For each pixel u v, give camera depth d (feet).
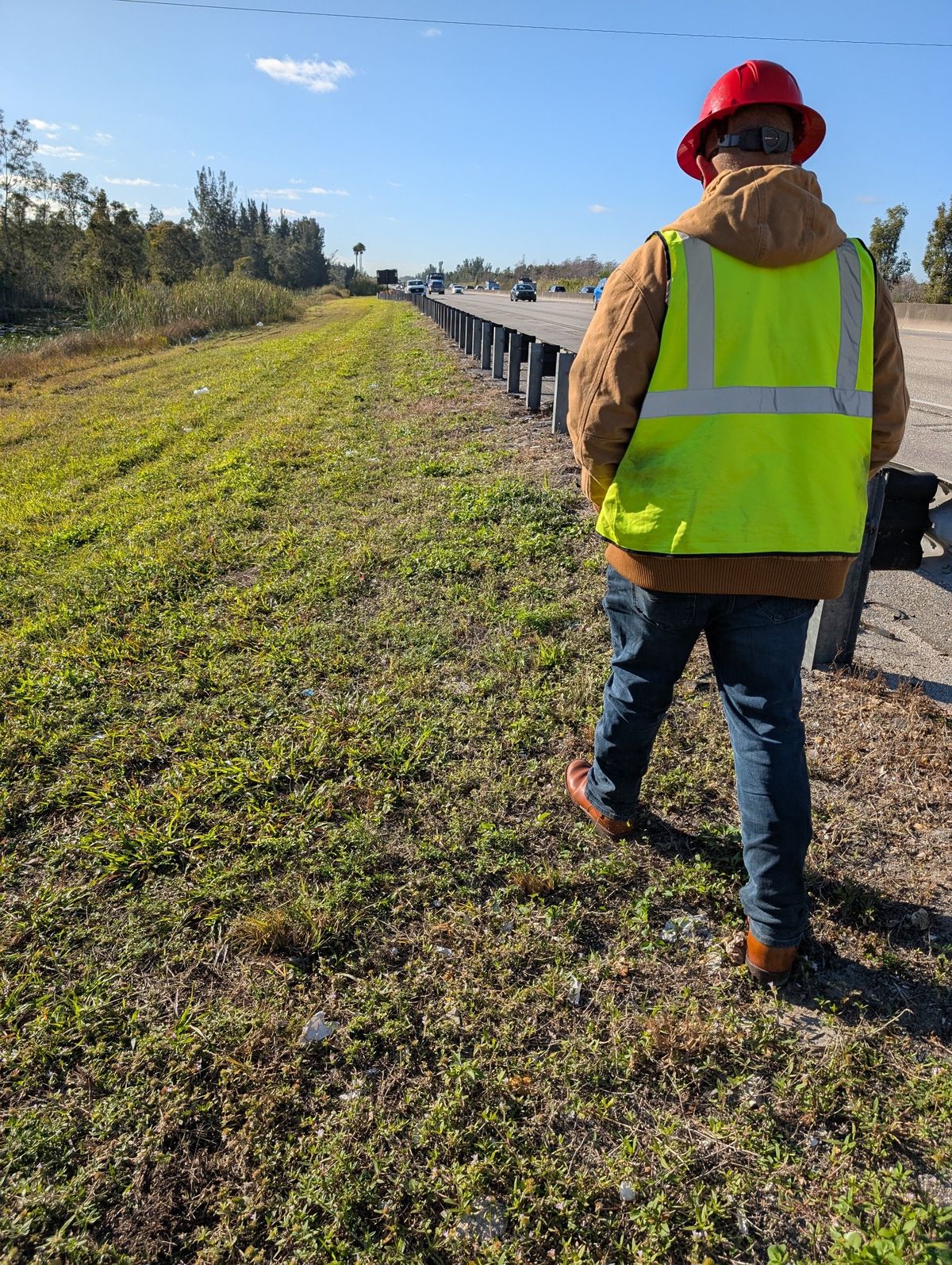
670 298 5.95
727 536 6.06
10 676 13.52
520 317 107.04
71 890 8.69
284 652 13.55
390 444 27.78
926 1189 5.57
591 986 7.25
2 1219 5.65
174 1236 5.59
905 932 7.63
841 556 6.16
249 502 21.91
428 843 9.03
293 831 9.36
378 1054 6.75
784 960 7.00
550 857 8.74
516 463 23.27
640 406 6.31
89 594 16.72
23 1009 7.32
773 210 5.84
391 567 16.84
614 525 6.63
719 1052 6.61
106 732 11.78
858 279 6.17
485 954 7.57
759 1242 5.37
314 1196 5.68
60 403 46.11
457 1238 5.48
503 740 10.79
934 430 28.32
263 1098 6.37
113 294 98.84
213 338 92.68
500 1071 6.48
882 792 9.45
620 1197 5.66
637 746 7.96
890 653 12.89
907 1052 6.51
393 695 12.06
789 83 6.33
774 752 6.55
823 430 6.05
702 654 12.71
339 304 197.47
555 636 13.53
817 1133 5.98
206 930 8.14
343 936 7.90
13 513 23.79
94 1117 6.31
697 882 8.26
